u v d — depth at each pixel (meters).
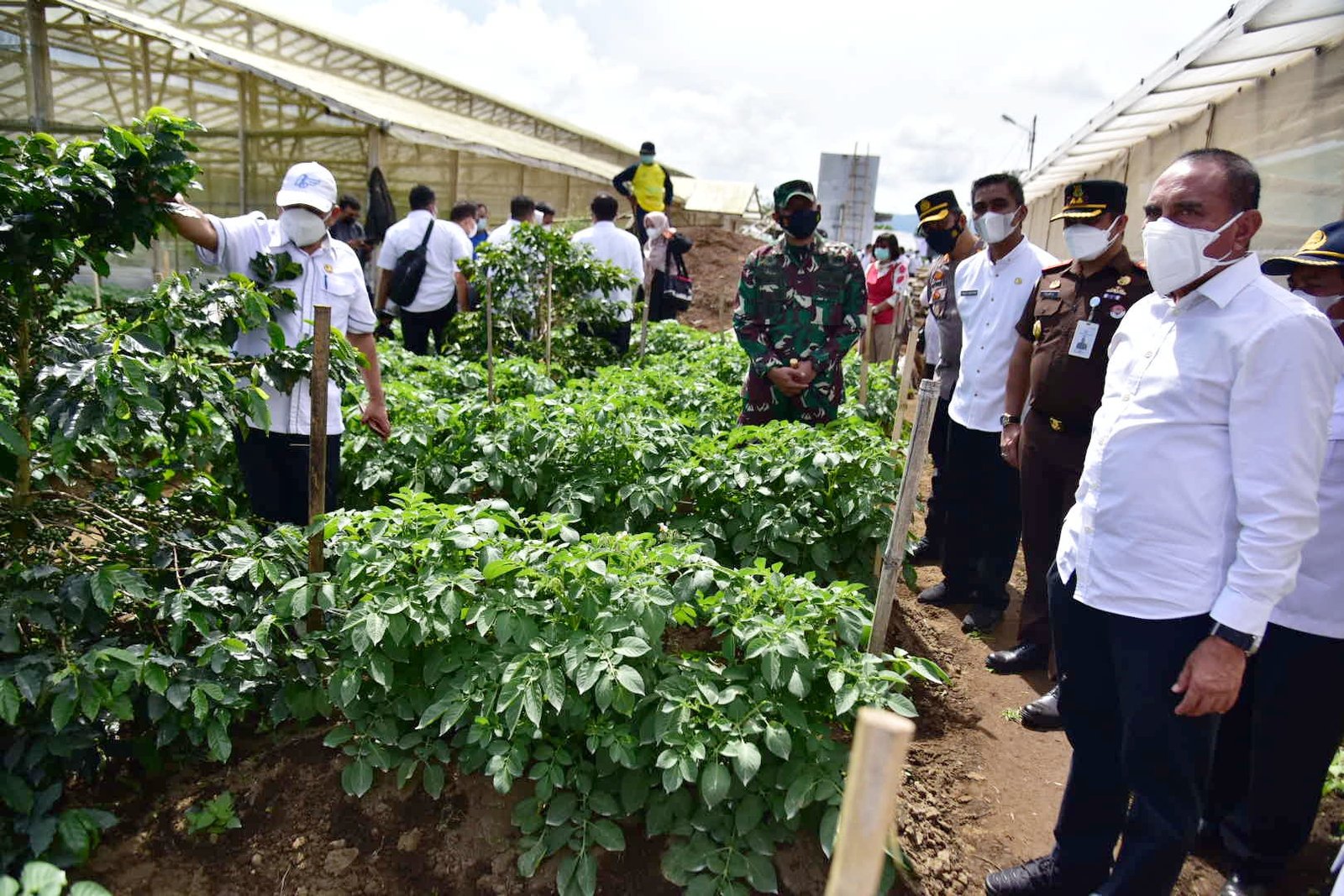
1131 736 2.31
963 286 4.76
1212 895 2.89
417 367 6.92
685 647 4.00
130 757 3.07
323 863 2.78
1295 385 2.01
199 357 3.15
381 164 13.05
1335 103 4.95
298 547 3.31
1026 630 4.25
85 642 2.91
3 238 2.67
